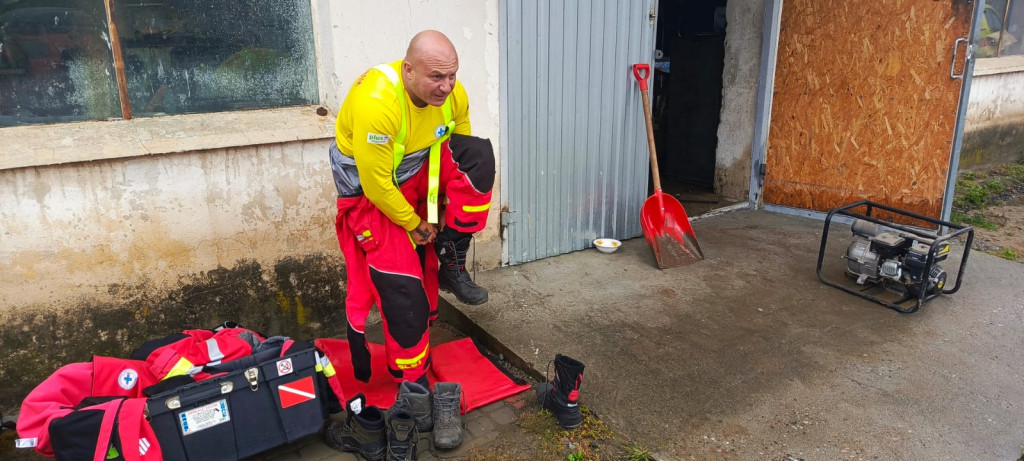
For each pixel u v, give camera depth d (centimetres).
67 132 268
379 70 223
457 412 254
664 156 661
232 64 306
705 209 553
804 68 507
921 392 280
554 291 382
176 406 212
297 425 237
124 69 282
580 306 362
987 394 278
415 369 263
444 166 253
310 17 320
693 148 625
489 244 404
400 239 246
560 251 443
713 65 583
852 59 479
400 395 247
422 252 279
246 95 312
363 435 240
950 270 416
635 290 384
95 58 275
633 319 347
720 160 587
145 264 287
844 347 318
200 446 219
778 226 508
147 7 280
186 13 290
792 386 285
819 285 393
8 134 259
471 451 249
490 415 272
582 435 256
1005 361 305
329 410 257
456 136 254
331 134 317
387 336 260
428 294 290
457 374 300
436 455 247
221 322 313
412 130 231
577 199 439
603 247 446
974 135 730
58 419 200
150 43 285
